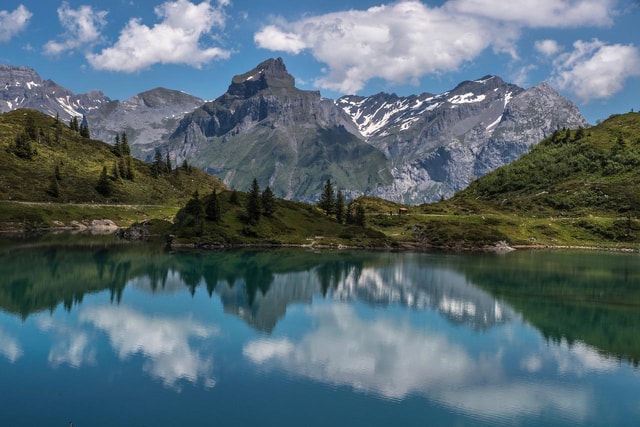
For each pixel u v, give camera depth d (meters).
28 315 94.06
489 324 95.19
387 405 60.88
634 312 105.12
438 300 114.31
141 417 56.47
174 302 107.75
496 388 66.31
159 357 74.44
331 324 93.62
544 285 133.25
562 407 61.38
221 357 75.06
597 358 77.69
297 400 61.44
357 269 155.88
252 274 143.25
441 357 77.12
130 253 175.50
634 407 61.62
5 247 177.50
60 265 145.88
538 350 80.88
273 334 86.75
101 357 73.88
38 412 57.09
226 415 57.38
